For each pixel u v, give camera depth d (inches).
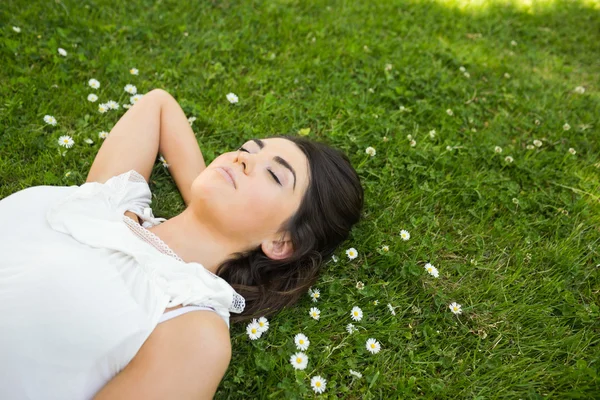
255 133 106.3
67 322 58.5
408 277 88.4
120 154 82.4
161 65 117.0
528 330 85.4
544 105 132.0
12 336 57.1
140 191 78.7
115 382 58.3
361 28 145.2
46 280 59.7
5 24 112.4
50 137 95.7
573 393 76.4
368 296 84.3
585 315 86.3
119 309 60.7
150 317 60.9
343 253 89.5
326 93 119.8
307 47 132.1
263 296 77.4
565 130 122.4
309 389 73.0
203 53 121.9
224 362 61.7
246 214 71.6
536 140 118.2
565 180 111.1
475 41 155.5
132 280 63.6
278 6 143.9
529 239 98.2
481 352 81.6
